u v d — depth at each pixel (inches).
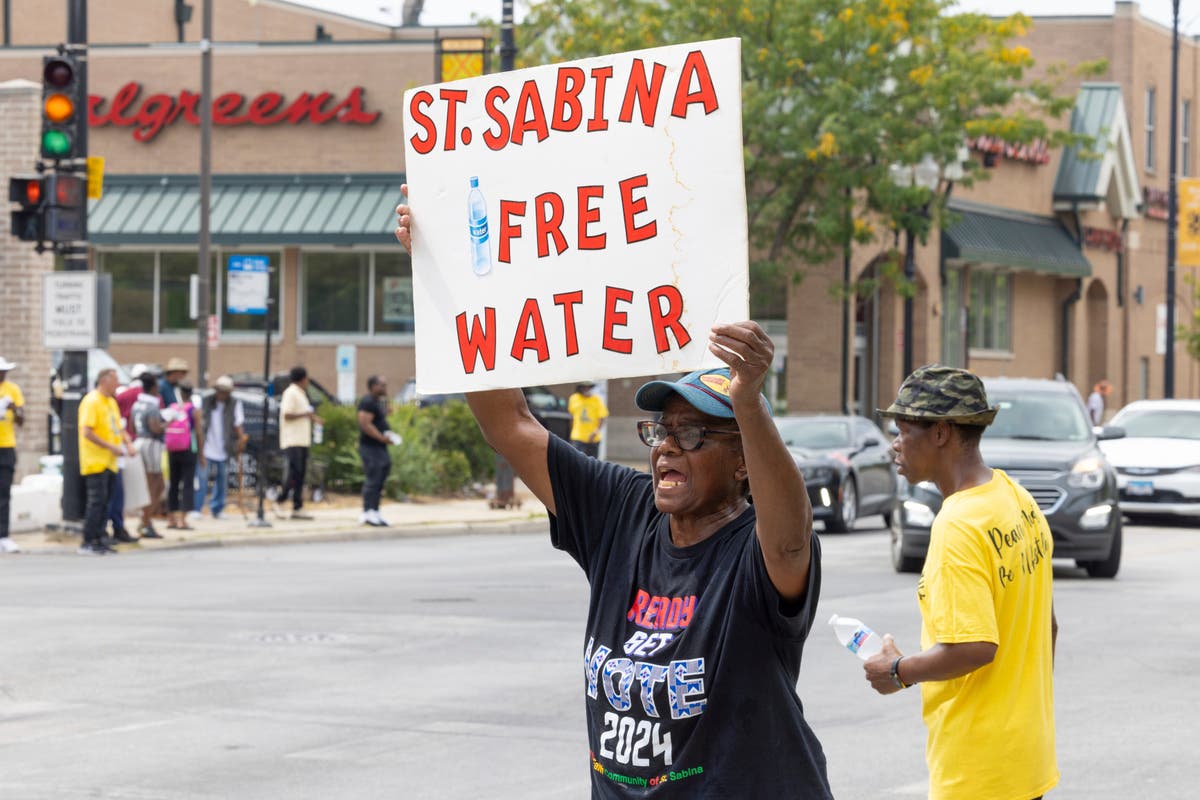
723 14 1496.1
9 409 892.6
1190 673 526.0
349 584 756.6
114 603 678.5
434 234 195.3
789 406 1862.7
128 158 1927.9
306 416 1098.7
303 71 1889.8
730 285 177.8
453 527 1084.5
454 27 2333.9
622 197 183.5
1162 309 1919.3
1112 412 2578.7
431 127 194.9
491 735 426.9
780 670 173.2
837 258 1835.6
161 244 1868.8
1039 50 2637.8
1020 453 811.4
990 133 1533.0
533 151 188.7
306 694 482.0
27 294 1306.6
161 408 1012.5
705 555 177.3
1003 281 2294.5
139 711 457.1
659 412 182.1
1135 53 2630.4
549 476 190.7
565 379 186.9
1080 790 371.6
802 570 168.6
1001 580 217.6
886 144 1510.8
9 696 478.0
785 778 172.4
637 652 177.0
